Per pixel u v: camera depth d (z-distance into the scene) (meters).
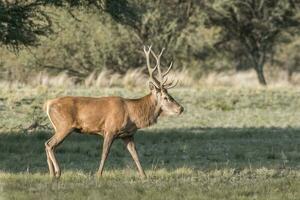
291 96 119.56
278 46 182.25
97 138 79.75
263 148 73.50
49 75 140.88
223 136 82.69
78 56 143.00
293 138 82.62
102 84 129.00
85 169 58.44
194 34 154.75
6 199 42.56
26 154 67.31
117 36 145.25
